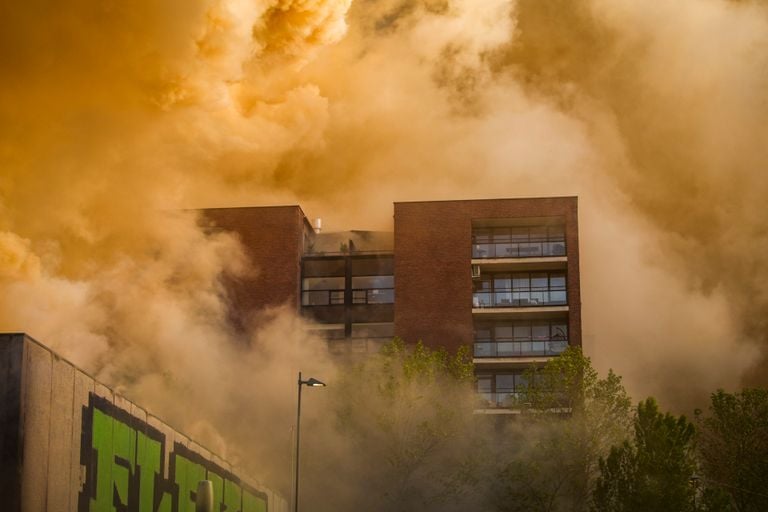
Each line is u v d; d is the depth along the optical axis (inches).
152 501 1628.9
